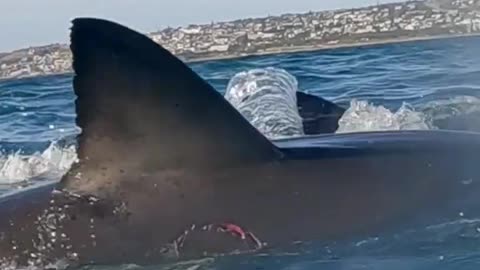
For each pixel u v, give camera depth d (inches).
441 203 254.1
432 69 783.1
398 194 254.1
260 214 244.7
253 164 251.9
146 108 244.2
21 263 243.0
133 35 239.9
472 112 485.7
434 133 285.4
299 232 243.8
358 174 256.1
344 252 239.9
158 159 246.8
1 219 248.7
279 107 441.4
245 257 239.5
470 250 239.5
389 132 287.4
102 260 240.8
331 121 433.1
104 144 246.4
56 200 247.9
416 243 241.1
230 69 1118.4
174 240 241.6
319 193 250.2
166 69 243.3
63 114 687.1
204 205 244.7
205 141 248.2
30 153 493.4
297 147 265.4
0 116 689.6
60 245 243.1
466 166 264.4
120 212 244.1
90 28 236.2
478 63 815.7
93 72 239.9
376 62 928.3
